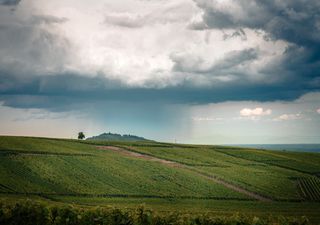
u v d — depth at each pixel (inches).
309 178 5792.3
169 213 1207.6
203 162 6235.2
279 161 6825.8
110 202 3863.2
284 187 5113.2
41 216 1172.5
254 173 5753.0
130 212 1191.6
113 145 6963.6
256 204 4178.2
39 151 5580.7
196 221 1190.3
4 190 3961.6
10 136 6555.1
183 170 5565.9
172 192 4527.6
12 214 1171.3
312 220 3100.4
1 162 4852.4
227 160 6569.9
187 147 7401.6
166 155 6515.8
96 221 1173.7
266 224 1169.4
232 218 1192.8
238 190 4857.3
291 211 3713.1
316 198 4697.3
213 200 4333.2
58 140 6811.0
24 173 4594.0
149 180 4918.8
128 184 4690.0
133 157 6092.5
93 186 4478.3
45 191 4097.0
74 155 5674.2
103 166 5310.0
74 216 1180.5
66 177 4667.8
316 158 7406.5
